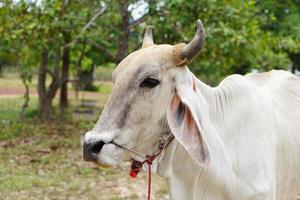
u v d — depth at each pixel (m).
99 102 16.67
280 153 3.36
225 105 3.12
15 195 5.80
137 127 2.71
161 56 2.75
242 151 3.07
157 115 2.75
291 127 3.49
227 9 7.41
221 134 3.06
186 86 2.73
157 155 2.85
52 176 6.60
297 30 12.16
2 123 10.80
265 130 3.17
